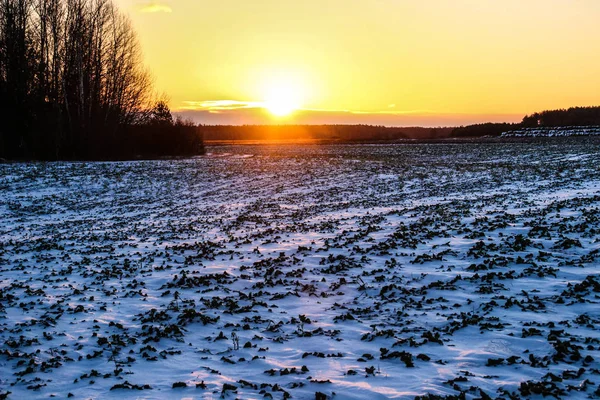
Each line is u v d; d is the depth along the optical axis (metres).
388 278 11.34
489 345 7.09
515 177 35.91
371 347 7.50
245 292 11.07
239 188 35.62
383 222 19.11
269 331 8.53
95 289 11.58
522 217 17.03
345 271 12.27
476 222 16.70
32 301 10.52
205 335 8.44
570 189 26.28
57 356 7.49
